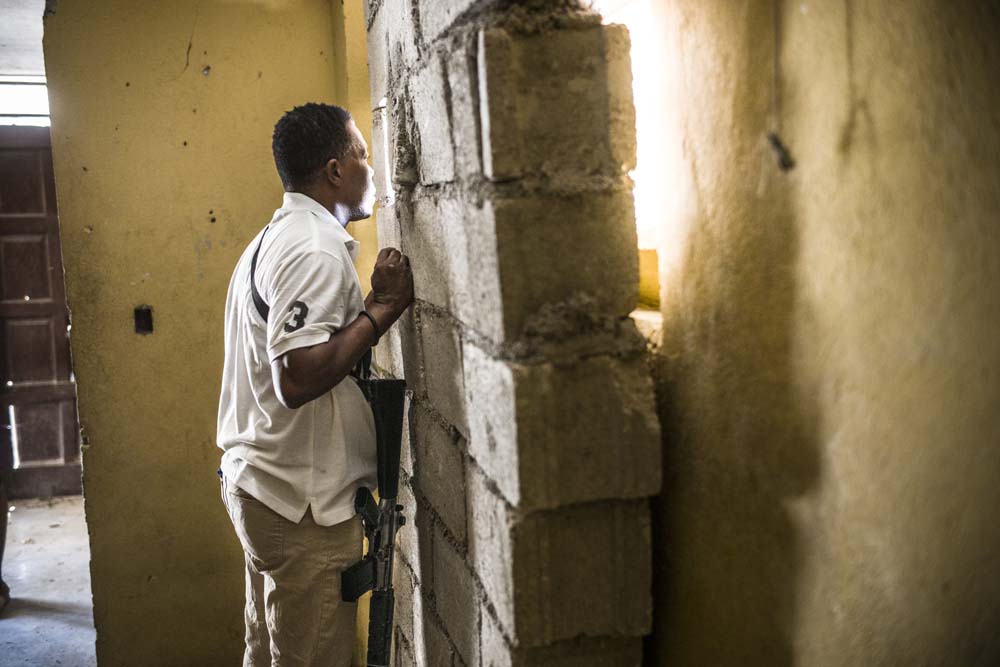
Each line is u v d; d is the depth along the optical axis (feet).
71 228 9.21
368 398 6.30
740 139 3.55
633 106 4.17
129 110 9.24
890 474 2.94
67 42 9.01
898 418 2.89
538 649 4.37
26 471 17.37
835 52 3.00
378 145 7.79
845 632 3.19
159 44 9.25
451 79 4.62
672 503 4.39
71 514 16.75
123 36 9.14
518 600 4.24
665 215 4.27
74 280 9.27
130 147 9.28
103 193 9.25
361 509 6.16
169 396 9.61
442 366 5.57
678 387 4.24
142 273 9.43
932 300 2.73
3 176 16.53
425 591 6.72
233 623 9.96
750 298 3.59
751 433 3.67
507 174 4.05
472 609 5.24
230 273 9.65
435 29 4.99
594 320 4.15
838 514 3.19
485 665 4.99
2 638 11.66
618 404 4.17
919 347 2.78
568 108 4.10
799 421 3.35
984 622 2.69
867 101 2.89
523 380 4.02
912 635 2.93
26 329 17.01
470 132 4.33
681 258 4.13
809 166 3.16
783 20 3.24
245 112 9.53
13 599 12.97
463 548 5.41
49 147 16.66
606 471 4.19
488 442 4.57
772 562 3.59
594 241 4.17
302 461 5.99
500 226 4.06
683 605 4.35
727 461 3.86
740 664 3.87
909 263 2.79
